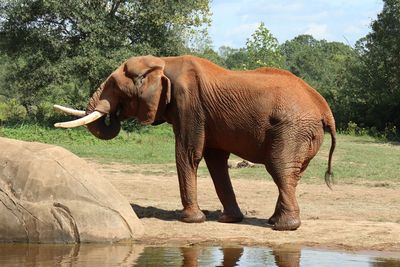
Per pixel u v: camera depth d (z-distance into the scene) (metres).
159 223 11.66
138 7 37.00
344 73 56.25
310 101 11.30
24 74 37.66
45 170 10.41
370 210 13.94
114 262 8.98
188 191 11.80
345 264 9.11
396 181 19.31
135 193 15.66
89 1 36.47
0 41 37.84
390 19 49.09
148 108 11.71
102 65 35.16
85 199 10.36
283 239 10.68
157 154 25.59
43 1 35.06
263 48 43.28
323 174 20.33
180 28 38.19
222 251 9.81
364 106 48.53
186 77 11.66
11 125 34.12
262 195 16.03
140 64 11.84
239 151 11.55
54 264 8.80
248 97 11.24
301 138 11.09
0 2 36.91
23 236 10.20
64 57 36.31
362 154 27.19
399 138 40.44
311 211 13.62
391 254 9.83
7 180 10.39
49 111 41.44
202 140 11.66
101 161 22.92
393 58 48.94
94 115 11.85
